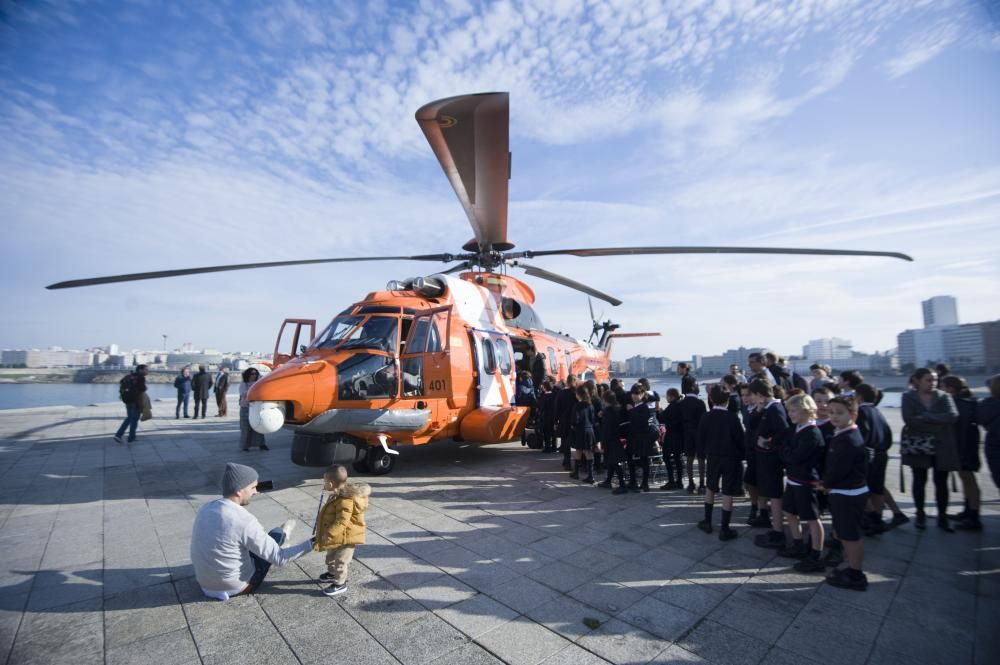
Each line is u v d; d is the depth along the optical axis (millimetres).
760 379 5098
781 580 3920
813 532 4086
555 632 3109
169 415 16469
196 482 7059
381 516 5488
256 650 2920
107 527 5145
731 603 3514
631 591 3693
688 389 6855
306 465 6594
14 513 5609
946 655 2867
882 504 4984
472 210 6070
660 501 6242
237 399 22250
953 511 5945
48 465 8258
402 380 7137
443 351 7559
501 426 8305
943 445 5074
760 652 2893
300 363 6539
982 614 3361
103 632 3123
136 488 6734
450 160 4566
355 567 4117
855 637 3062
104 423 13992
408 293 8016
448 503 6016
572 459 8430
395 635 3072
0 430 12516
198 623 3229
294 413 6254
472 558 4309
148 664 2791
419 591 3676
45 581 3850
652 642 2994
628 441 6895
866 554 4492
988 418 4996
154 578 3908
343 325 7336
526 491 6621
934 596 3633
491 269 9773
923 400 5273
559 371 11906
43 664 2783
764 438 4777
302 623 3225
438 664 2766
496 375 8812
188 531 5027
